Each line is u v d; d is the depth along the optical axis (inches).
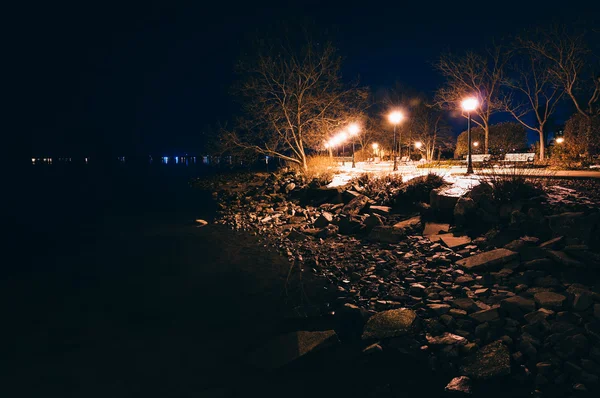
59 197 1199.6
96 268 419.5
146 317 289.0
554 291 265.3
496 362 198.2
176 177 2121.1
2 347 247.4
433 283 311.3
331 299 309.9
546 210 380.2
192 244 515.2
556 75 1162.0
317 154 1333.7
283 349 230.8
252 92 1178.6
